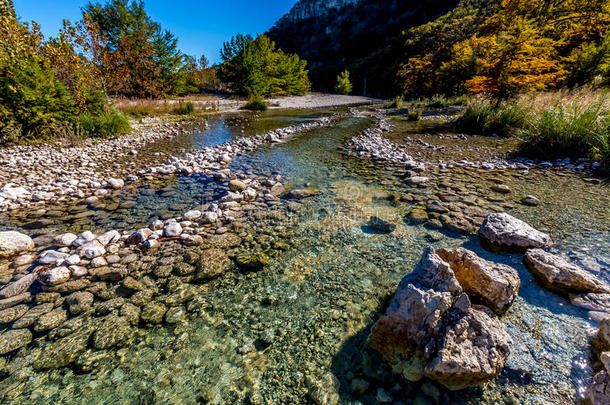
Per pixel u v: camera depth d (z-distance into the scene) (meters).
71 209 3.79
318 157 6.57
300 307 2.04
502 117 8.87
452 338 1.37
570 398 1.31
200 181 4.95
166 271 2.46
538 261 2.16
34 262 2.58
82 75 9.77
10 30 7.78
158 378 1.54
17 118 7.59
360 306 2.03
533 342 1.61
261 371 1.57
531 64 10.89
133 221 3.46
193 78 28.95
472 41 19.92
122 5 20.03
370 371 1.52
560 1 15.26
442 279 1.54
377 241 2.90
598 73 14.38
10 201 3.92
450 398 1.34
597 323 1.70
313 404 1.37
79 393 1.46
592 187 4.12
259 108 19.89
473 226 3.06
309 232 3.13
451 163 5.70
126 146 7.88
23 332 1.80
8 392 1.46
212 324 1.91
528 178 4.66
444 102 18.23
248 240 2.98
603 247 2.51
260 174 5.32
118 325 1.88
